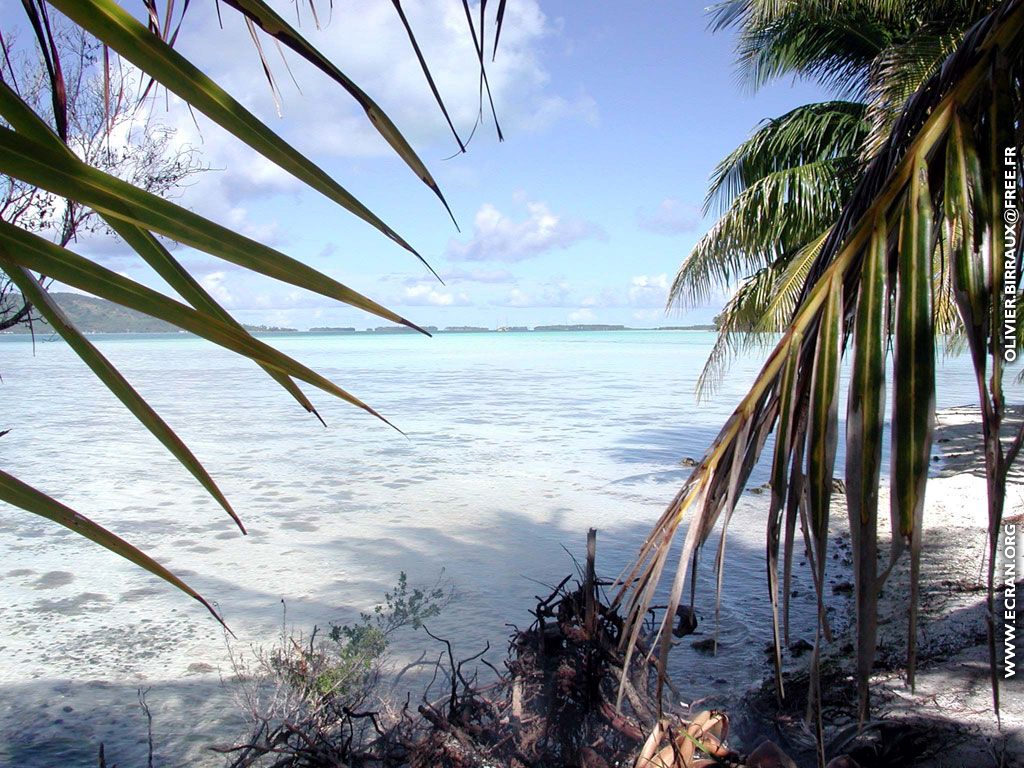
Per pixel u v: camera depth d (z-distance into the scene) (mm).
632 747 2787
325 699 3604
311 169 715
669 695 3750
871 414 1571
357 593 6746
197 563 7750
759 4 13078
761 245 13680
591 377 42625
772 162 14672
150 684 4887
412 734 3240
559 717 2846
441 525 9375
